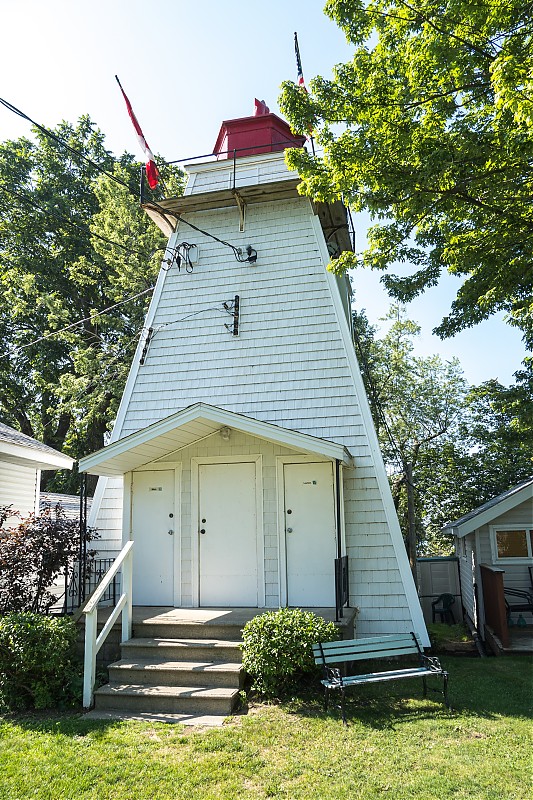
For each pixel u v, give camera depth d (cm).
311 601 848
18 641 616
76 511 1549
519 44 609
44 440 2641
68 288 2389
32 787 429
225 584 878
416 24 689
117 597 921
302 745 491
